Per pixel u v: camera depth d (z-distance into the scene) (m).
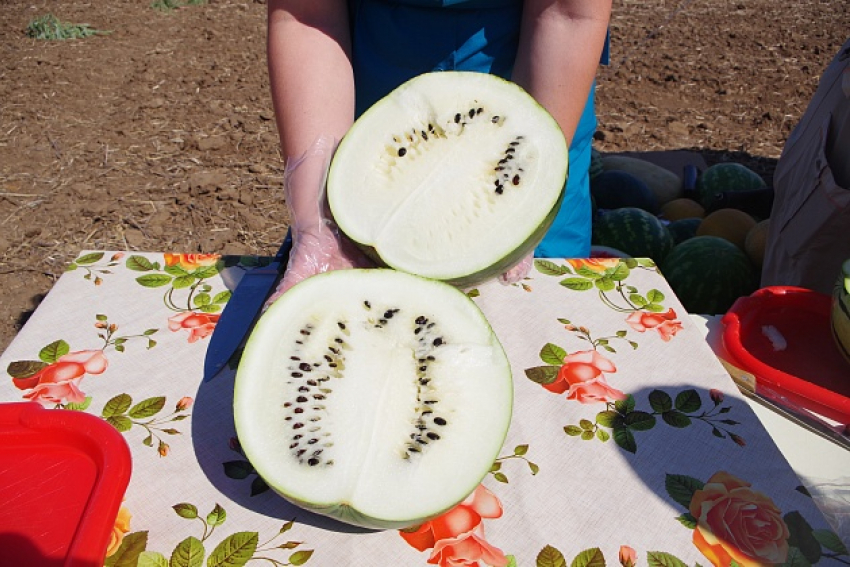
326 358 1.14
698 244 2.76
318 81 1.49
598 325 1.54
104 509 1.01
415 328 1.18
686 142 4.48
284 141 1.47
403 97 1.37
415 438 1.08
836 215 2.14
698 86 5.20
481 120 1.36
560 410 1.33
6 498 1.06
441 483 1.04
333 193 1.31
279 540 1.08
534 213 1.28
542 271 1.70
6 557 0.98
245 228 3.60
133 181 3.96
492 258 1.26
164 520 1.10
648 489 1.19
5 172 3.99
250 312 1.48
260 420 1.08
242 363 1.12
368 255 1.29
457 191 1.31
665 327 1.54
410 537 1.09
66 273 1.62
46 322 1.47
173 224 3.62
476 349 1.16
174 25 6.16
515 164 1.32
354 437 1.07
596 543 1.09
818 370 1.56
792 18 6.34
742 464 1.24
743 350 1.55
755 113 4.84
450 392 1.13
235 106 4.79
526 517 1.13
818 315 1.69
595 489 1.18
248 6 6.66
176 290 1.58
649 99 5.02
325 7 1.56
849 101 2.22
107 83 5.05
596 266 1.73
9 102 4.74
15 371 1.35
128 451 1.11
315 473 1.03
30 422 1.13
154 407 1.29
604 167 3.63
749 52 5.70
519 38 1.67
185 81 5.12
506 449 1.24
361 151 1.34
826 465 1.32
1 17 6.20
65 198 3.79
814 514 1.16
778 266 2.47
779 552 1.10
